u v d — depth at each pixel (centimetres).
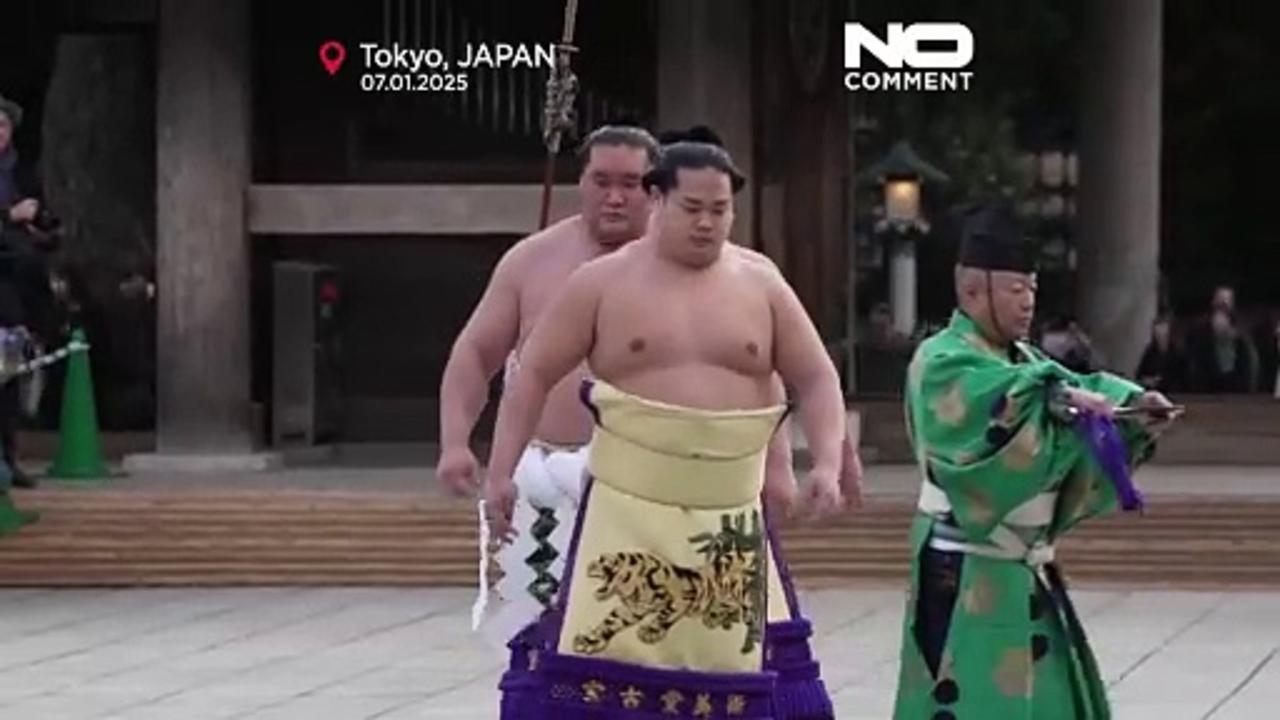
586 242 1122
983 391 1068
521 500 1095
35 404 2780
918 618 1110
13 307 2261
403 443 2858
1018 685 1092
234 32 2547
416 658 1750
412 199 2556
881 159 3375
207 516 2206
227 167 2548
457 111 2752
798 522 1179
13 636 1870
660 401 973
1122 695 1583
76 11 2839
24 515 2203
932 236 3388
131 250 2861
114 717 1506
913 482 2431
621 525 975
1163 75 3606
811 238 3011
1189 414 2914
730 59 2541
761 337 992
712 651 977
